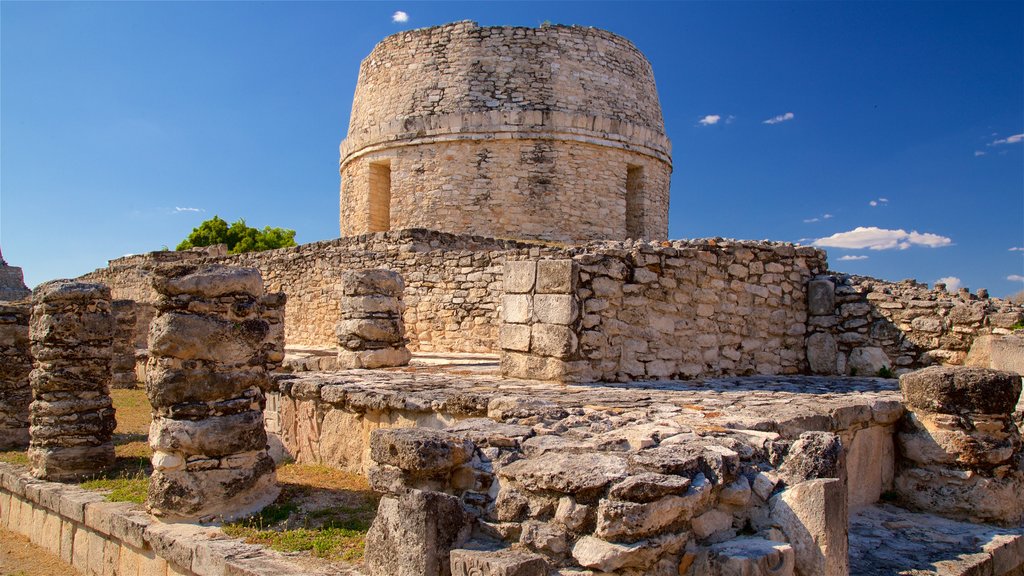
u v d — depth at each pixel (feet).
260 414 22.39
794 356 35.68
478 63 71.51
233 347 21.49
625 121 73.67
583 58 73.00
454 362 40.57
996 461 20.53
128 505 22.70
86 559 22.94
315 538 18.90
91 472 27.30
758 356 34.09
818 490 14.32
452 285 53.88
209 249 89.04
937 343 32.81
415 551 13.60
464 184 70.79
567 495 13.51
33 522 26.05
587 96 72.49
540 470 14.02
